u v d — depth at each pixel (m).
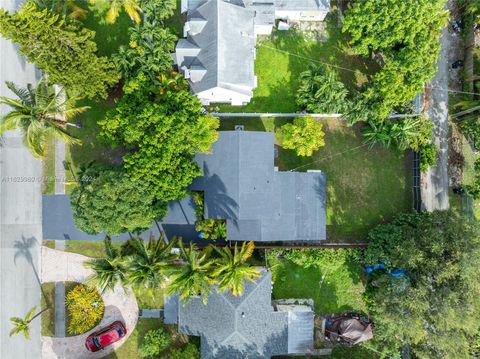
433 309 30.55
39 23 30.70
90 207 31.78
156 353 37.41
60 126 34.34
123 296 38.38
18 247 38.41
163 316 38.22
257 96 38.38
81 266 38.41
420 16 31.97
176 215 36.78
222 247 36.88
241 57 34.91
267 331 35.31
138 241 31.72
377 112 35.06
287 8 36.72
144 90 34.09
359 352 38.16
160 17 35.75
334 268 38.03
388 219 38.22
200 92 35.22
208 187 35.28
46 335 38.28
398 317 31.09
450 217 32.69
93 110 38.31
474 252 29.84
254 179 34.84
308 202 36.38
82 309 38.00
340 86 35.09
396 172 38.31
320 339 38.12
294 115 37.75
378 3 32.59
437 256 31.30
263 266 37.25
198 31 35.09
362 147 38.31
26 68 38.81
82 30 33.38
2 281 38.34
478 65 37.59
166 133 31.08
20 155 38.72
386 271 35.56
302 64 38.44
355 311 38.31
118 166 34.00
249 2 36.03
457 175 38.28
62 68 32.34
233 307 33.84
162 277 31.33
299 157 38.31
